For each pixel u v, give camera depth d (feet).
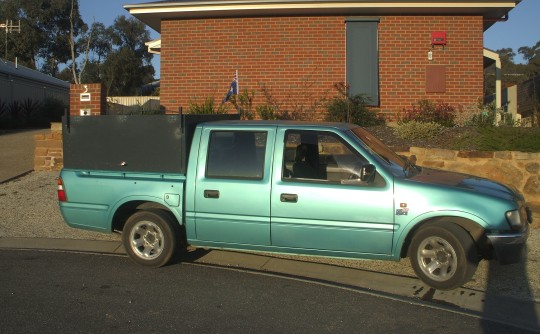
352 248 19.71
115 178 22.24
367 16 48.03
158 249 21.76
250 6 47.01
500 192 19.53
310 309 17.69
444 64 48.06
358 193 19.48
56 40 161.27
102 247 25.26
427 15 47.93
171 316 17.02
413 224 19.08
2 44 151.43
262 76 49.03
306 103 48.73
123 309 17.60
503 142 34.35
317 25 48.44
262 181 20.43
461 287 19.84
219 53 49.32
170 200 21.39
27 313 17.19
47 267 22.17
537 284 20.03
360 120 44.68
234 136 21.29
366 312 17.46
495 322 16.75
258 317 16.98
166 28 49.78
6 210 31.55
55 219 29.94
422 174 21.16
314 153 20.48
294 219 20.03
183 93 49.85
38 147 42.09
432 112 44.83
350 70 48.34
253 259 23.32
